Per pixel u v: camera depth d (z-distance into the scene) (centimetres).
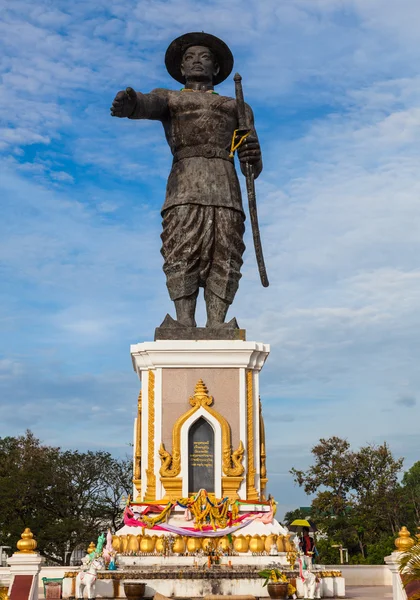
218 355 1831
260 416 1867
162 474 1761
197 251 1952
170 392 1817
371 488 4872
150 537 1666
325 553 4147
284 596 1471
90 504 5034
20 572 1340
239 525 1702
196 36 2073
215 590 1514
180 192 1972
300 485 5019
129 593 1455
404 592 1292
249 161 1962
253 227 1920
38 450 5059
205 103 1998
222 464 1778
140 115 1975
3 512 4678
